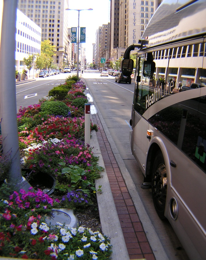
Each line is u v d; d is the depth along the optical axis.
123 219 3.88
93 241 2.98
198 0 2.85
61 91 16.95
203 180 2.41
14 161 3.90
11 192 3.38
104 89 30.70
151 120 4.42
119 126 11.16
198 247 2.45
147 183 5.07
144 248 3.24
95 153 6.86
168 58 3.67
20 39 60.66
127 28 109.81
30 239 2.63
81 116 10.91
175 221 3.07
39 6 163.75
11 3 3.68
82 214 4.03
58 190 4.55
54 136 7.39
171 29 3.60
